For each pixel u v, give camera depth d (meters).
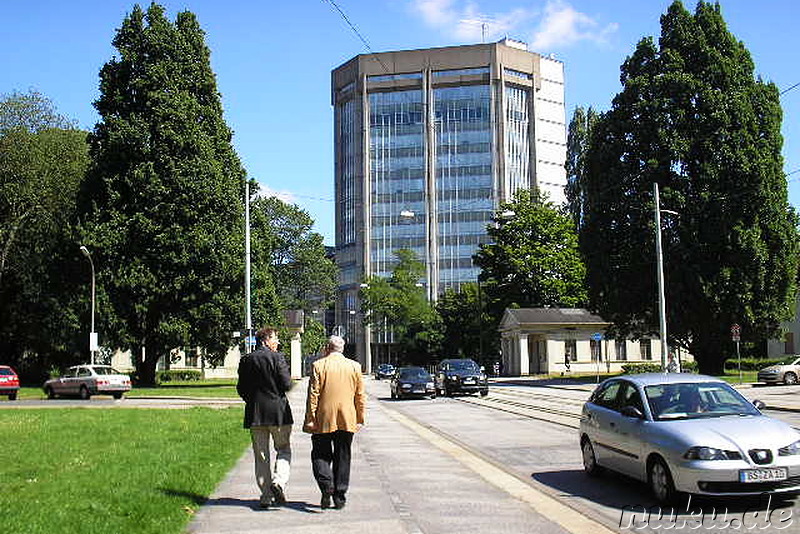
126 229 44.69
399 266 100.00
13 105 52.19
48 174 51.72
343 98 133.75
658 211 37.09
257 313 49.19
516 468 12.68
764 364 59.69
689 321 45.31
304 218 83.12
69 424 19.80
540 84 131.62
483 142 126.88
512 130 128.62
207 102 49.78
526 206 72.94
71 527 7.40
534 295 71.69
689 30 47.34
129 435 16.89
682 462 9.00
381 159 128.62
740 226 43.91
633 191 47.25
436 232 126.50
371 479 11.14
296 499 9.37
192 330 45.75
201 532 7.57
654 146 46.62
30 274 52.69
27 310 57.00
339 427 8.70
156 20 48.31
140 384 48.25
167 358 51.97
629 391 10.91
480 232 125.44
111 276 44.69
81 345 48.41
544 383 50.41
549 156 133.00
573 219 75.31
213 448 14.23
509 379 59.03
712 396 10.45
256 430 8.82
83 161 53.03
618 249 47.75
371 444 16.16
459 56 127.62
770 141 46.25
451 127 127.62
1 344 59.53
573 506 9.31
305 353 88.19
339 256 133.38
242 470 11.82
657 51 48.47
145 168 45.12
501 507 9.05
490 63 127.06
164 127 45.81
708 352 47.66
